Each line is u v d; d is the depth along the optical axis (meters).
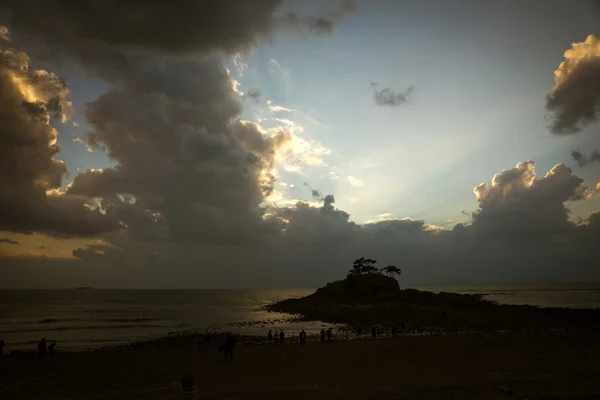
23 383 18.45
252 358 25.44
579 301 129.50
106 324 74.31
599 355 21.75
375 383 16.25
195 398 10.66
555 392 13.26
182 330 62.25
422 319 66.31
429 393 13.73
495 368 18.34
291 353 27.39
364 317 72.19
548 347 25.09
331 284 124.19
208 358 25.92
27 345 46.62
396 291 114.00
